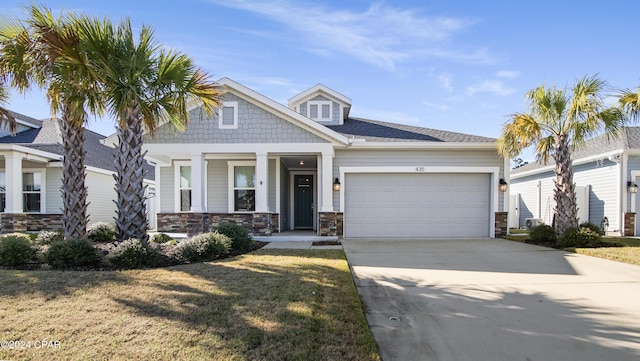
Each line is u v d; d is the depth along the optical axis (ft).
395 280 19.02
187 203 45.55
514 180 65.98
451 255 26.76
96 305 13.24
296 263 22.03
